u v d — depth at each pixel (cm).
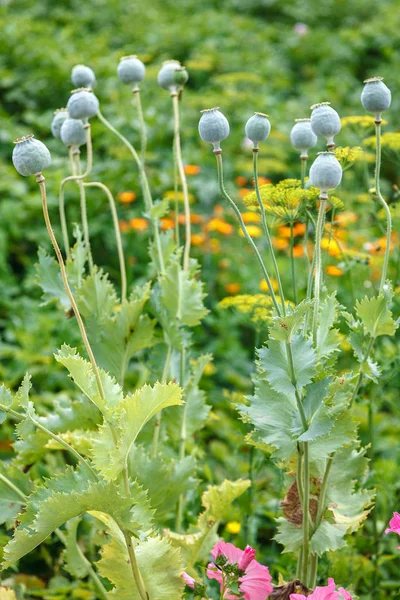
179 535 218
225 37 782
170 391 181
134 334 228
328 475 202
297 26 802
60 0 820
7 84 602
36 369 361
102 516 188
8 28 659
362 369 196
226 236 458
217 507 217
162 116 554
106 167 496
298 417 190
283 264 419
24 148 177
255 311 241
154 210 236
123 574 188
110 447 182
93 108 219
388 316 192
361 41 799
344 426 193
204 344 408
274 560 249
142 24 774
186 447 267
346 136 503
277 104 623
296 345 185
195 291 231
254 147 188
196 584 196
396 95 683
